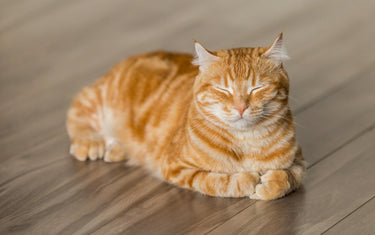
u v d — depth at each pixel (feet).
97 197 3.86
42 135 4.40
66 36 5.58
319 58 5.10
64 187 3.95
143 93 4.17
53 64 5.19
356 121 4.38
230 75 3.65
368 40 5.31
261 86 3.65
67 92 4.83
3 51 5.40
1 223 3.72
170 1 6.08
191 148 3.78
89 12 5.95
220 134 3.73
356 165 3.99
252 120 3.64
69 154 4.22
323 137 4.25
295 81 4.83
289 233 3.55
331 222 3.60
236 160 3.76
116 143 4.18
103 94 4.33
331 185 3.85
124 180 3.98
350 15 5.69
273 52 3.69
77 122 4.32
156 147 4.04
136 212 3.74
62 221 3.71
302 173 3.84
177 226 3.63
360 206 3.69
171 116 4.03
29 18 5.89
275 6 5.88
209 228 3.60
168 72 4.18
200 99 3.74
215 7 5.91
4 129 4.47
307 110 4.52
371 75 4.85
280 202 3.74
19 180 4.02
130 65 4.31
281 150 3.76
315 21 5.62
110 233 3.61
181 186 3.88
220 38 5.41
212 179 3.75
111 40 5.49
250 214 3.67
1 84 4.96
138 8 5.98
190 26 5.62
